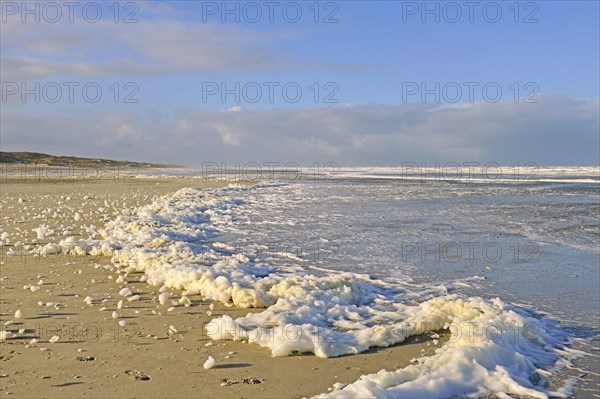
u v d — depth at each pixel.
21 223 18.80
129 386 5.47
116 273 10.87
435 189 38.91
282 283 9.29
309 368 6.05
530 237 16.02
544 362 6.41
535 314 8.43
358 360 6.34
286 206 25.75
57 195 31.31
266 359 6.30
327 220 20.23
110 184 44.00
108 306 8.52
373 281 10.59
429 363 6.03
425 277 11.06
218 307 8.59
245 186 39.59
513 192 35.41
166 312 8.23
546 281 10.60
